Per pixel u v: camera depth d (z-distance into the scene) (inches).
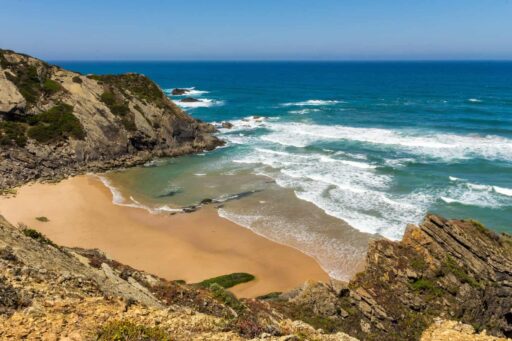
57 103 2170.3
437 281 778.2
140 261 1167.0
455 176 1775.3
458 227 835.4
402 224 1333.7
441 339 487.5
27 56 2333.9
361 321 733.9
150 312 414.3
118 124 2236.7
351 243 1239.5
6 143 1834.4
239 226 1386.6
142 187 1771.7
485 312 748.0
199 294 621.3
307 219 1411.2
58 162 1919.3
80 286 448.8
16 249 469.1
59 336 312.7
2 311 337.4
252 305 684.7
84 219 1427.2
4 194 1592.0
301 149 2326.5
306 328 544.1
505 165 1911.9
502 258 779.4
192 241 1291.8
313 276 1085.8
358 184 1710.1
